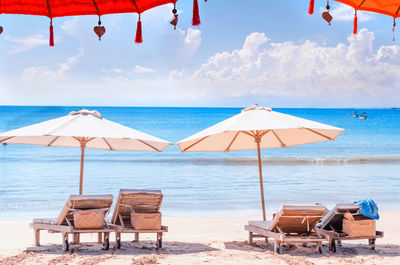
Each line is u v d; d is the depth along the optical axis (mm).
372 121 92688
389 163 30219
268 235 7809
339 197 16969
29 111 127000
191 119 97438
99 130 7465
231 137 9219
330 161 31453
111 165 29156
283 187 19516
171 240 9180
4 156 34125
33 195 17594
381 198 16609
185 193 17984
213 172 25281
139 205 7891
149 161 31125
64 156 34250
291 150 41094
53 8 3377
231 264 6746
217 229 10773
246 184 20484
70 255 7223
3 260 6957
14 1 3330
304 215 7449
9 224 11609
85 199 7492
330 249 7859
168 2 3295
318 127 7699
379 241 9117
